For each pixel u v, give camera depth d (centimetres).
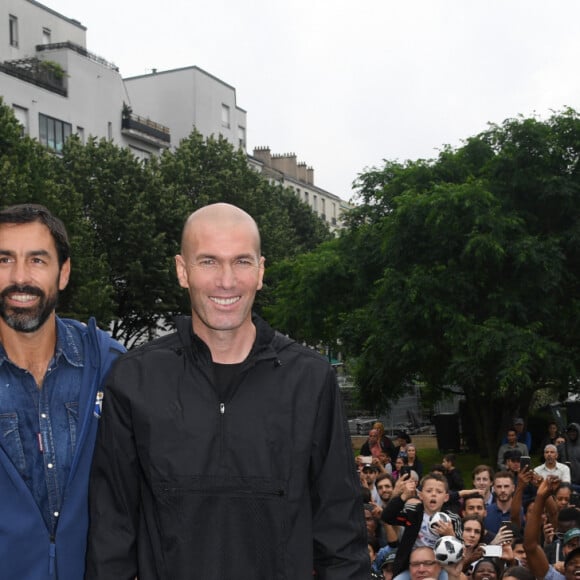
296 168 6569
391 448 1323
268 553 215
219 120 4872
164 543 214
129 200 2488
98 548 223
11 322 249
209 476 215
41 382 260
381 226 2152
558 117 1898
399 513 552
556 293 1830
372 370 1938
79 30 4000
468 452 2241
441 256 1823
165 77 4731
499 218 1742
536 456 1958
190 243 226
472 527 558
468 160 2092
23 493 244
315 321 2284
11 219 252
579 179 1875
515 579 473
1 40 3497
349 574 222
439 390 2130
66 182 2427
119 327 2659
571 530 561
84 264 2089
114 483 226
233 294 221
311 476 228
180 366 223
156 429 217
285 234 3136
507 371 1588
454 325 1709
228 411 219
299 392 224
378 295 1844
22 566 244
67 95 3491
